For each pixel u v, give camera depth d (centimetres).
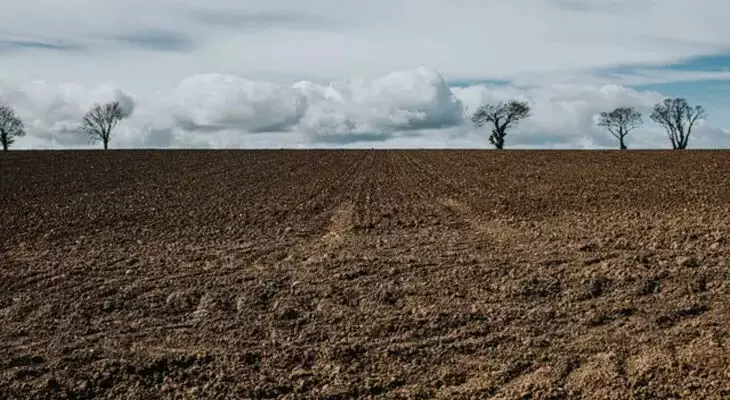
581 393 796
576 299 1110
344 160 4900
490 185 2919
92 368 891
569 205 2189
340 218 2034
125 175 3700
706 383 796
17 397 820
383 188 2886
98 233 1827
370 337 989
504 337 971
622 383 807
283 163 4600
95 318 1088
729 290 1102
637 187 2672
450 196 2533
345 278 1259
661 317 1007
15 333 1024
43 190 2953
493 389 818
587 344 934
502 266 1295
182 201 2511
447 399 800
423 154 5656
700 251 1327
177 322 1066
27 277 1312
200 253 1520
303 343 971
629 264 1254
